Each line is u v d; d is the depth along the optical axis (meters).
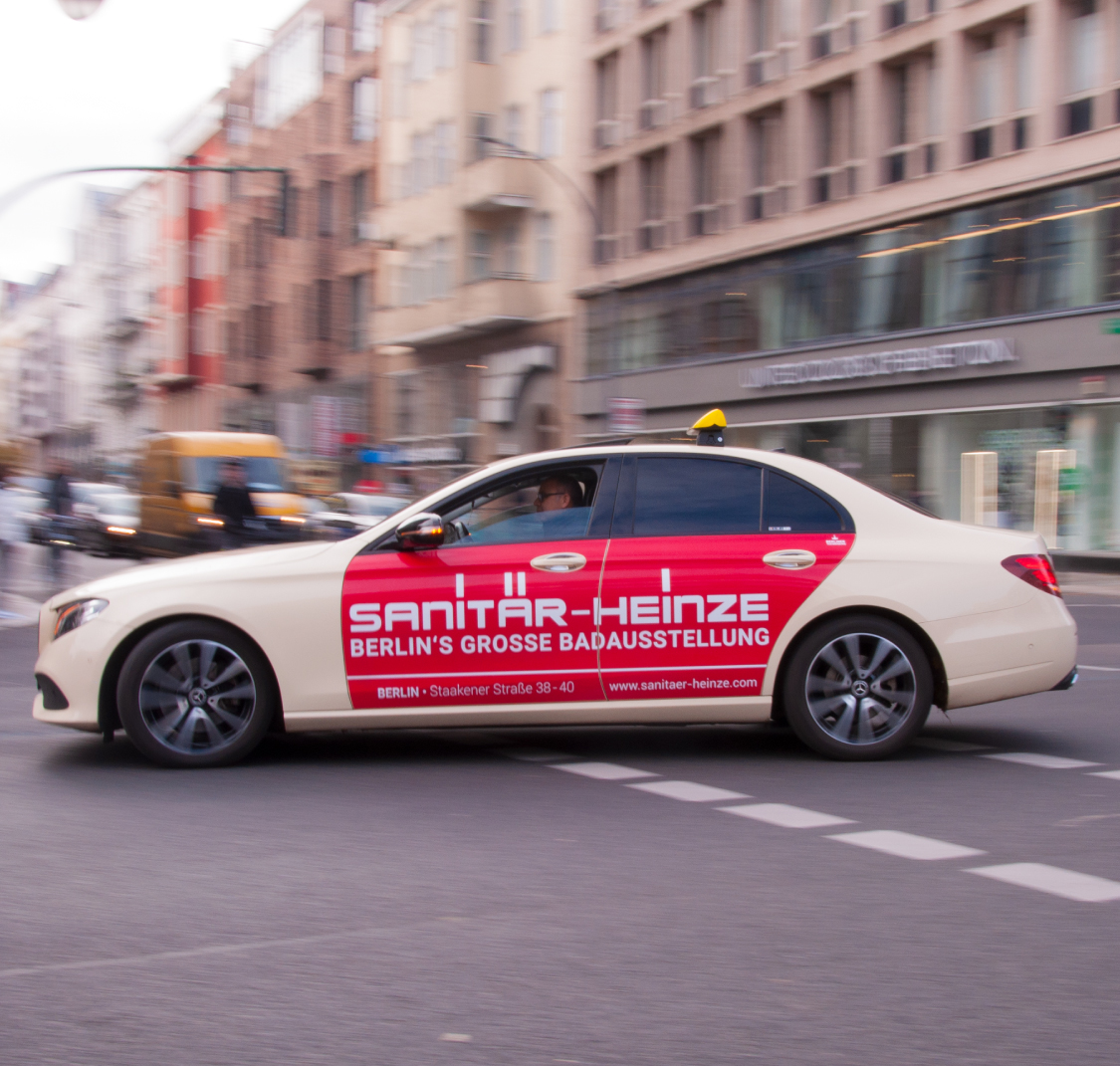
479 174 40.78
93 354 95.56
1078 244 24.91
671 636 6.93
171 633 6.83
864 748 7.04
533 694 6.91
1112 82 24.28
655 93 36.50
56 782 6.59
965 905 4.54
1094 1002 3.66
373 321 47.97
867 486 7.23
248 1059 3.30
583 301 38.78
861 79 29.64
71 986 3.79
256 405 61.44
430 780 6.65
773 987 3.77
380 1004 3.65
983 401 26.89
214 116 67.56
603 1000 3.68
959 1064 3.26
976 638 7.02
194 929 4.31
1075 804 6.06
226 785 6.52
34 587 21.81
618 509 7.08
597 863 5.09
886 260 29.06
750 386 32.53
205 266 69.38
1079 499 25.12
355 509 24.64
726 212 33.59
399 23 46.22
